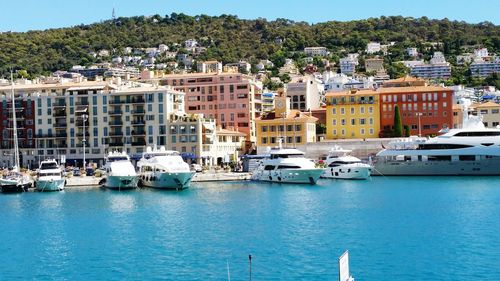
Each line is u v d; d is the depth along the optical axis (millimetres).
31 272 66438
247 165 181500
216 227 88625
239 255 70438
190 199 124000
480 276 59812
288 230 84625
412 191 128750
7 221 99312
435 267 63281
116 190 144250
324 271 62781
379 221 90125
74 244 79688
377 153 180875
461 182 146375
